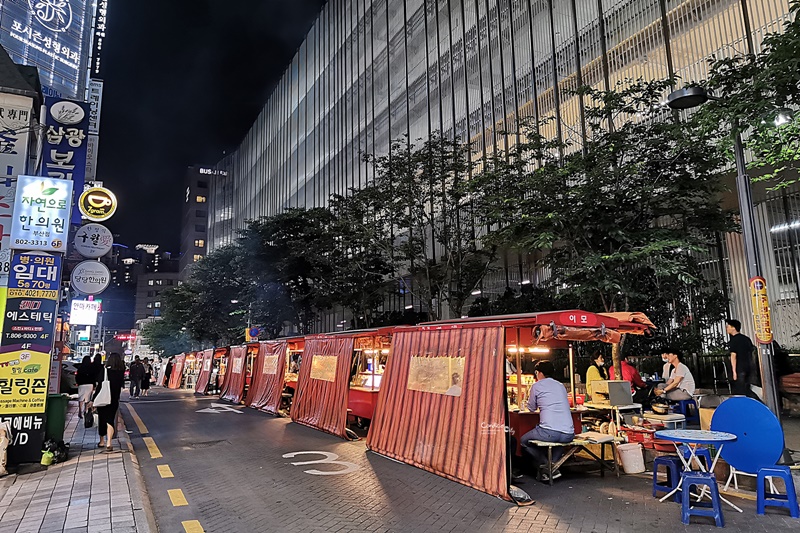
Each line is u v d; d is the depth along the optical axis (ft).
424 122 94.17
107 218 39.01
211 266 117.70
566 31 64.75
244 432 40.22
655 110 37.04
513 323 23.07
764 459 18.70
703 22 47.75
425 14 96.02
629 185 35.53
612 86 57.77
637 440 27.35
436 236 63.31
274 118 179.42
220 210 234.17
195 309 125.70
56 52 119.75
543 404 24.14
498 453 21.71
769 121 23.50
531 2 71.26
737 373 27.73
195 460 29.86
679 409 31.86
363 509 19.97
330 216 85.10
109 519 17.84
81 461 28.07
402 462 27.81
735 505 19.52
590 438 24.40
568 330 24.85
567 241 37.88
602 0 59.57
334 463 28.30
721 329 45.96
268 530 17.81
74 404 62.69
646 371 46.83
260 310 94.79
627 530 17.20
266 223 94.02
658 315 45.73
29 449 27.12
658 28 52.31
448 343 26.53
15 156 36.09
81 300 69.56
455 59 86.79
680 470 20.99
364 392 40.22
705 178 34.06
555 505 20.18
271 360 57.77
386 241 66.28
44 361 28.09
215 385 86.48
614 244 36.60
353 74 122.83
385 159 67.46
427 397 27.35
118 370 32.22
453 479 23.80
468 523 18.19
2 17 107.86
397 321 82.33
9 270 28.14
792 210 42.55
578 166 35.60
